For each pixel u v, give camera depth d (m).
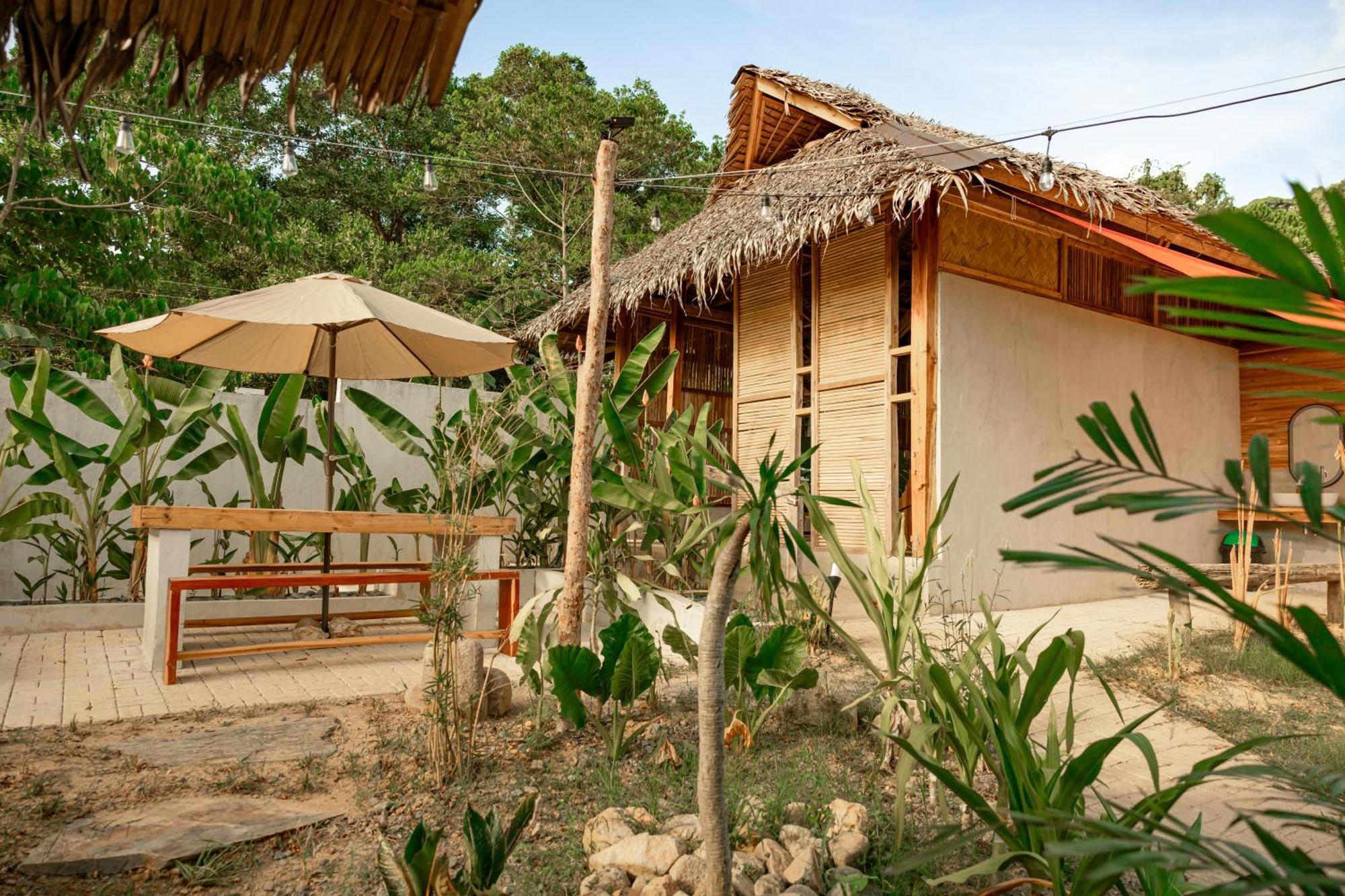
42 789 3.19
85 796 3.20
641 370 6.36
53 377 6.61
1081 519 8.87
